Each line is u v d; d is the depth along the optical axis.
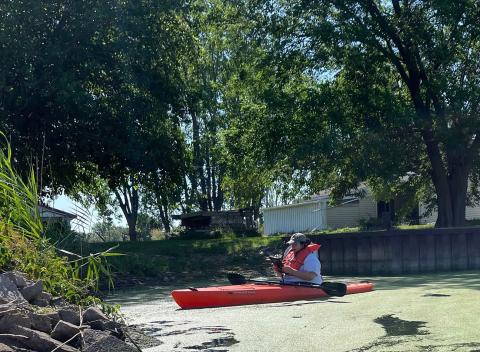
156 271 18.28
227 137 23.83
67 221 10.84
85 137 21.09
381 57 22.45
